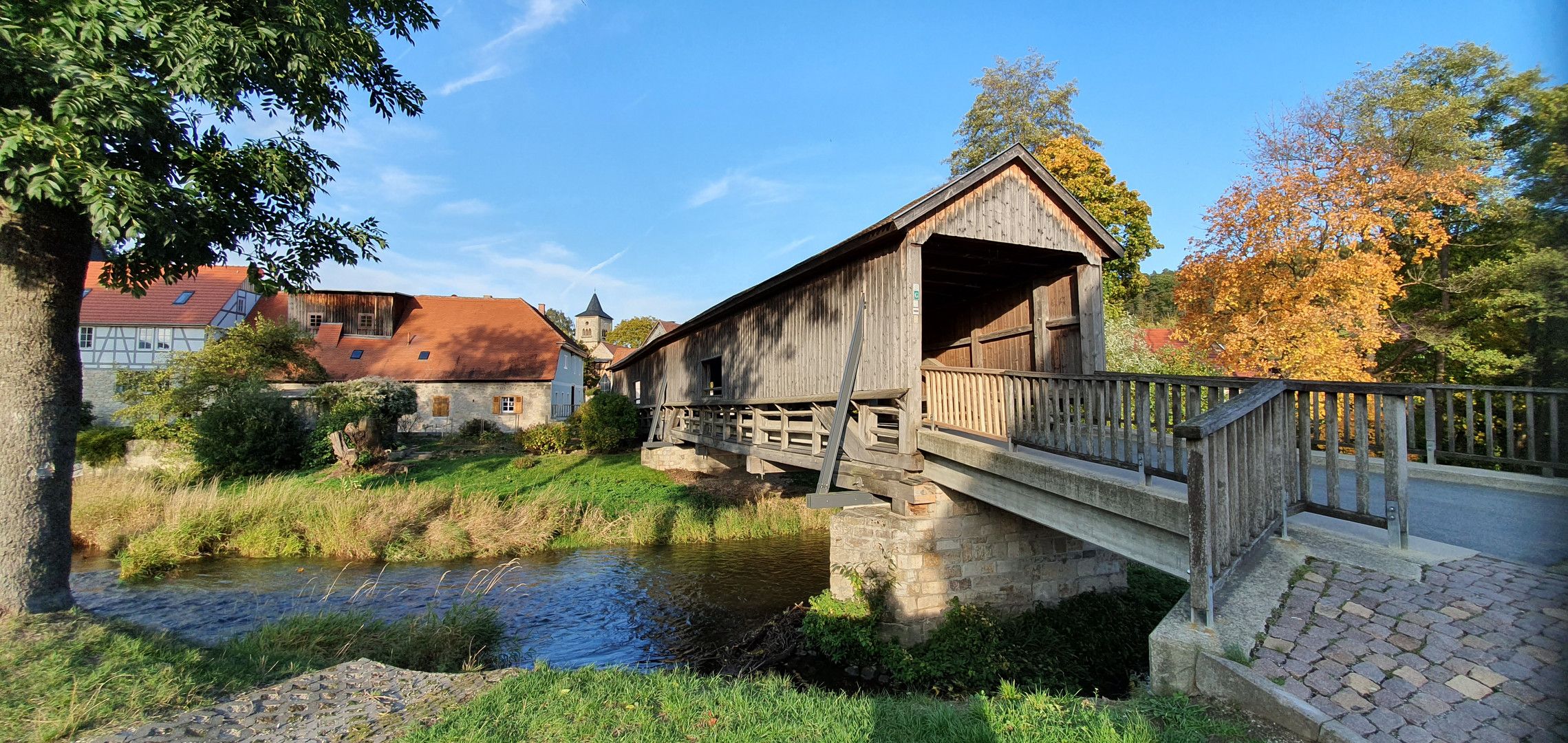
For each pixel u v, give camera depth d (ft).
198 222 22.56
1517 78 44.32
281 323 85.40
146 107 18.85
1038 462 21.53
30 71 17.67
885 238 27.66
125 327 93.45
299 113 25.23
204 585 35.27
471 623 26.30
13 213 19.83
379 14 27.02
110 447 63.72
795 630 29.81
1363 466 14.80
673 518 49.52
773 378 40.19
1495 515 17.17
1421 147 48.60
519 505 49.06
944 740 11.85
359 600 32.86
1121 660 25.40
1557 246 34.58
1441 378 47.50
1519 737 9.16
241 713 14.90
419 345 112.06
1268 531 15.05
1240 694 11.30
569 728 13.03
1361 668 11.06
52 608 20.38
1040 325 32.17
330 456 63.62
